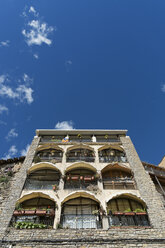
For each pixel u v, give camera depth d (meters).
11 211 14.73
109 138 24.47
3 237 12.87
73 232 13.16
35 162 19.64
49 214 14.32
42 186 17.20
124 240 12.62
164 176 19.30
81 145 21.98
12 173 19.30
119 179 18.12
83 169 19.23
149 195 16.22
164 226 13.70
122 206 15.81
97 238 12.71
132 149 22.00
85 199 16.14
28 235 12.99
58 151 21.97
